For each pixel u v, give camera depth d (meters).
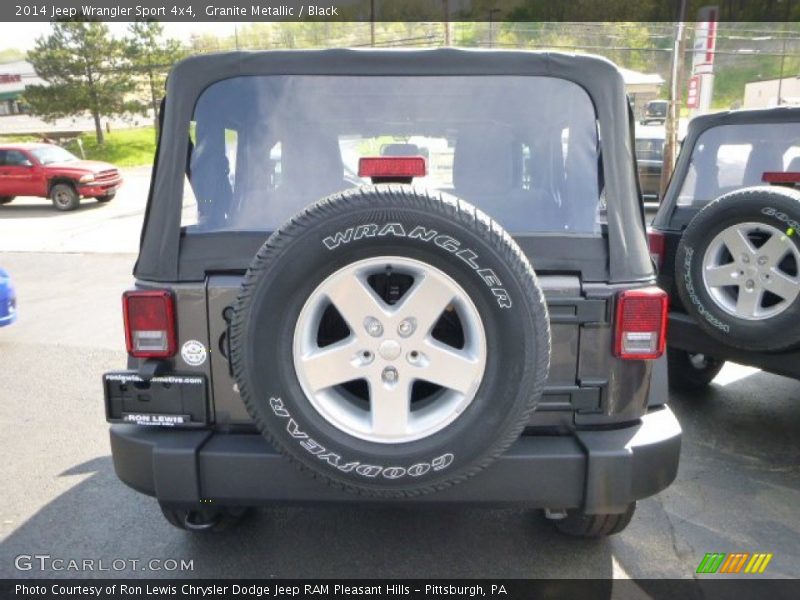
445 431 2.25
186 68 2.58
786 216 3.74
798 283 3.75
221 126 2.63
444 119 2.65
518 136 2.65
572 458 2.47
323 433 2.25
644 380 2.61
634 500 2.54
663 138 14.95
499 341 2.20
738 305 4.02
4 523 3.48
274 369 2.22
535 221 2.63
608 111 2.57
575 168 2.62
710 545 3.25
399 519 3.46
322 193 2.70
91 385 5.67
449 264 2.17
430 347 2.23
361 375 2.26
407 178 2.33
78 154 36.34
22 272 10.95
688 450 4.32
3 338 7.12
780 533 3.36
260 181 2.68
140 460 2.54
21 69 45.16
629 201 2.57
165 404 2.57
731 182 4.84
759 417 4.87
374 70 2.60
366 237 2.16
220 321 2.52
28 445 4.48
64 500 3.72
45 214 18.41
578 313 2.51
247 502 2.52
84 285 9.90
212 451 2.48
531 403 2.24
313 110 2.65
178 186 2.54
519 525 3.39
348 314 2.23
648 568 3.06
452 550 3.19
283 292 2.19
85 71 37.72
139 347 2.53
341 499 2.49
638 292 2.49
